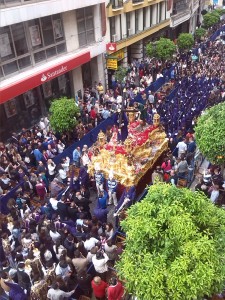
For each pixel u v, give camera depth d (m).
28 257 8.11
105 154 12.27
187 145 13.27
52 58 19.05
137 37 27.69
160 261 5.64
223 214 6.50
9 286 7.77
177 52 28.95
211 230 6.25
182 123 15.74
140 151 12.52
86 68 23.14
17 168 12.54
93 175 12.73
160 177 11.45
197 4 43.19
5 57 15.85
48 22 18.27
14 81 15.79
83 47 21.36
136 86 22.83
